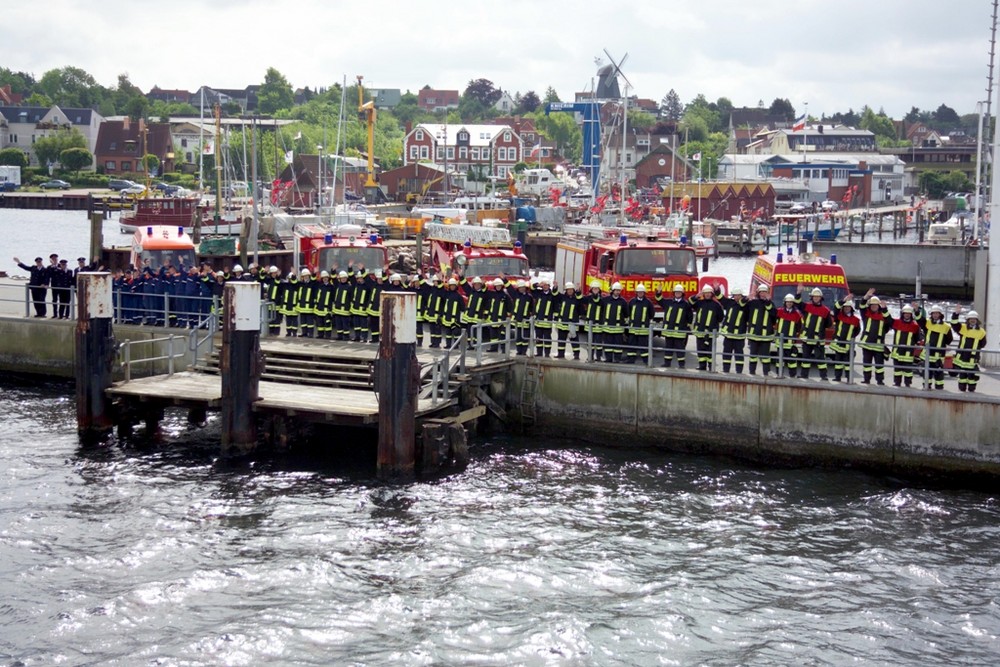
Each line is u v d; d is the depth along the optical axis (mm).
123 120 179500
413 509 23812
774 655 17938
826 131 187250
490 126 161750
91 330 28078
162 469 26234
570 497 24734
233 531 22484
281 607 19281
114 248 57344
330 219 74562
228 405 26547
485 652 17891
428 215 81062
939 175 179500
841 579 20703
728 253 95375
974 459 25219
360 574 20625
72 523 22797
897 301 61625
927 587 20406
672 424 27859
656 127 175750
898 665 17656
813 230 105562
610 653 17922
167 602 19391
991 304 28859
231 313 26297
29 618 18750
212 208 97125
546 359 29109
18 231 104438
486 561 21266
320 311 31469
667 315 28469
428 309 30906
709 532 22859
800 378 27141
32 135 188875
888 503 24438
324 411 25828
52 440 28531
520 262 35125
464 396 28531
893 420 25812
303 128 161625
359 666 17391
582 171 164250
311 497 24406
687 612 19312
